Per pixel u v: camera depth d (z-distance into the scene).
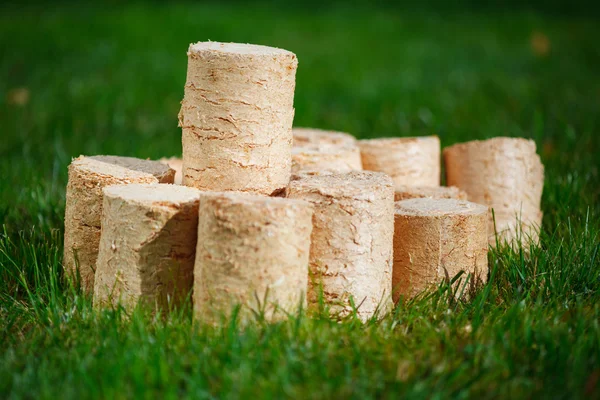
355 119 9.72
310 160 5.61
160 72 11.73
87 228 4.89
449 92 11.11
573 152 7.51
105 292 4.52
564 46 15.05
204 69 4.61
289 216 4.11
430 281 4.83
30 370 3.87
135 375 3.69
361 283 4.49
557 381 3.84
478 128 8.83
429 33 16.34
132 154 7.58
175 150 7.98
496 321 4.44
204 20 15.65
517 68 13.01
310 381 3.73
